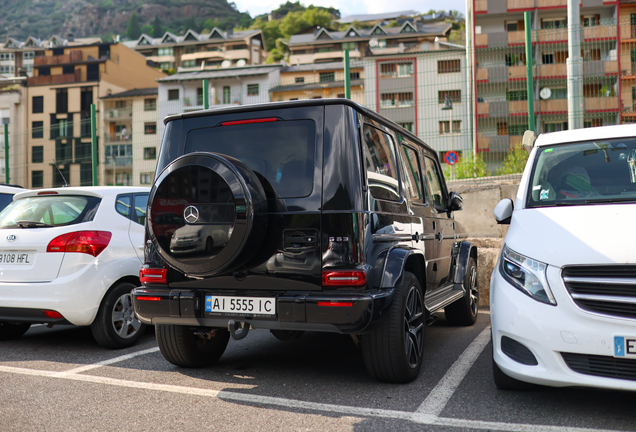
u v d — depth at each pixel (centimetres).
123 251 532
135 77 7488
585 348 305
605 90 4147
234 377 422
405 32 8875
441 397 366
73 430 312
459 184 1316
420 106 1490
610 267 310
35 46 11194
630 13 4844
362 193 360
